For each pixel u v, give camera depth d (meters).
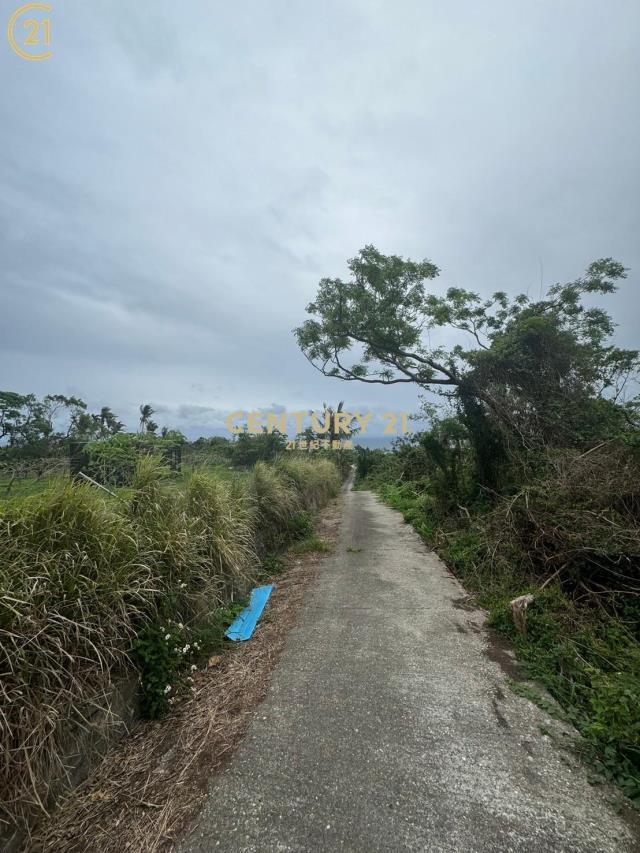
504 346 7.67
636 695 2.22
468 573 4.91
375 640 3.29
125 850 1.51
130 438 4.23
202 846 1.52
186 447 6.11
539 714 2.31
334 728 2.19
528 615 3.36
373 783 1.80
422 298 9.03
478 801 1.69
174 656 2.57
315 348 9.95
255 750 2.03
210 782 1.83
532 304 8.66
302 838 1.53
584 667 2.70
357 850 1.48
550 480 5.09
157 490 3.50
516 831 1.55
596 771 1.87
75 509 2.38
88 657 1.97
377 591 4.52
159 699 2.33
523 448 6.91
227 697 2.52
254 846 1.51
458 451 8.14
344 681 2.67
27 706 1.64
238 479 5.84
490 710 2.35
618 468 4.86
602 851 1.47
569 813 1.64
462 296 8.47
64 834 1.58
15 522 2.09
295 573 5.28
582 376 7.49
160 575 2.74
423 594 4.41
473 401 7.76
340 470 25.14
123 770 1.93
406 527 8.68
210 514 3.93
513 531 4.73
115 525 2.61
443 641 3.27
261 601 4.12
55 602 1.99
